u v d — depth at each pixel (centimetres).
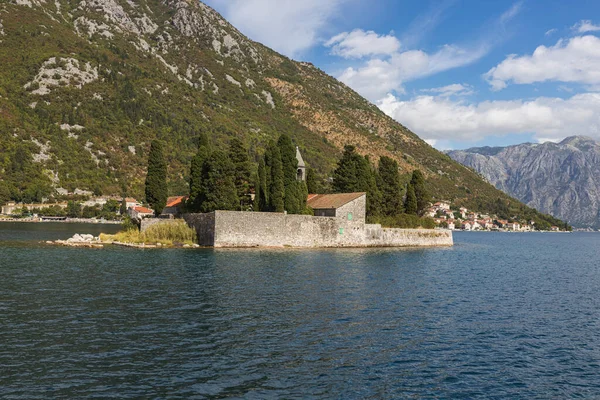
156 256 6475
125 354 2386
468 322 3297
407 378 2222
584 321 3478
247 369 2247
